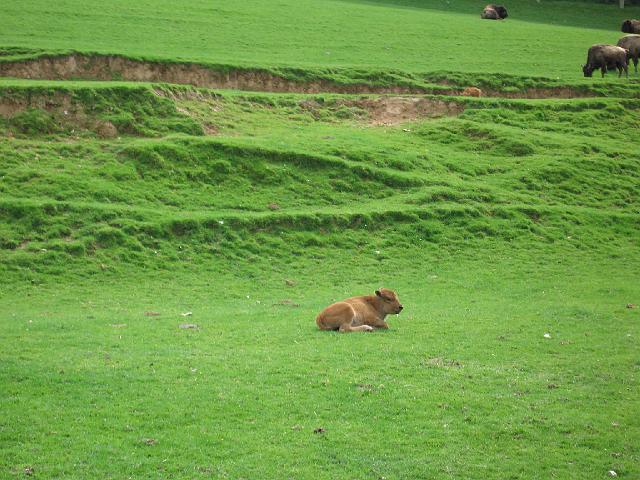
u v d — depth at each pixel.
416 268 41.12
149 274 38.28
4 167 45.06
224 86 65.06
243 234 42.50
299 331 27.97
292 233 43.16
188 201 45.34
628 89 73.12
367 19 96.69
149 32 77.81
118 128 51.09
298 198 47.22
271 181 48.28
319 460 18.05
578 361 25.25
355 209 46.12
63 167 46.19
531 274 40.62
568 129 62.75
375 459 18.20
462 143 57.84
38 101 50.59
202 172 47.84
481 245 44.22
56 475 17.06
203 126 53.59
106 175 45.97
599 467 18.27
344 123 60.03
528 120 63.22
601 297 36.41
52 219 41.00
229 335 27.61
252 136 53.75
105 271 38.06
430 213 46.31
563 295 36.81
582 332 29.19
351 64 74.00
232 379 22.42
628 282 39.56
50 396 20.94
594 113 65.50
